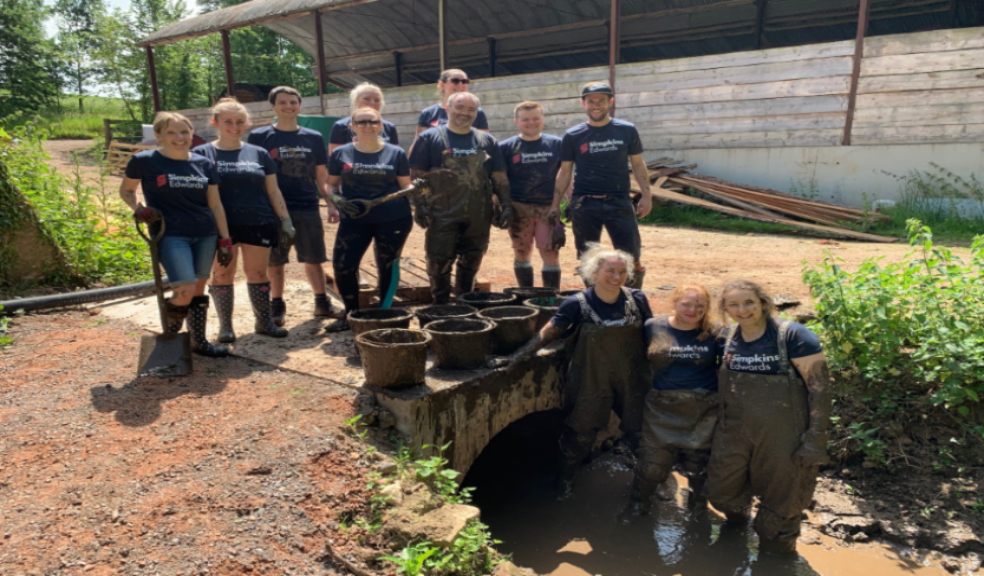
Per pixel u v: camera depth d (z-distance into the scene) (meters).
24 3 36.38
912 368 4.92
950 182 11.03
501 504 4.81
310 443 3.67
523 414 4.85
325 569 2.89
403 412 3.98
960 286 5.01
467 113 5.09
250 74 35.41
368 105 5.67
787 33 17.88
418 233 10.99
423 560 2.92
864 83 11.57
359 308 5.64
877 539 4.23
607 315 4.48
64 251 6.67
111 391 4.24
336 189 5.22
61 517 3.03
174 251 4.42
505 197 5.51
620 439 5.66
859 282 5.22
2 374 4.51
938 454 4.62
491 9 19.98
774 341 3.77
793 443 3.73
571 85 14.45
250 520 3.10
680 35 18.88
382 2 19.69
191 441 3.67
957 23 15.92
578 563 4.04
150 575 2.73
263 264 5.16
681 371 4.23
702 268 8.34
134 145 20.16
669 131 13.63
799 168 12.38
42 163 7.82
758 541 4.21
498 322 4.65
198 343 4.80
